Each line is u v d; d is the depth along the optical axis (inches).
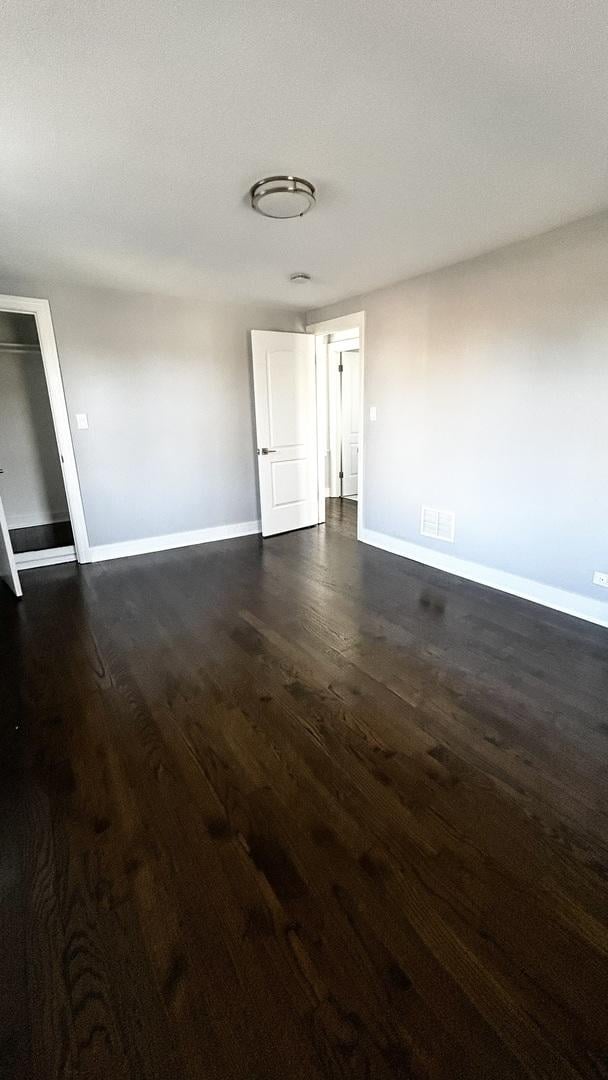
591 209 96.9
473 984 44.5
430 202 91.4
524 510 127.4
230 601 133.6
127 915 51.3
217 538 194.2
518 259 116.1
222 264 128.3
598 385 106.3
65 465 156.9
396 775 70.2
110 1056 40.3
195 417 178.9
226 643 110.1
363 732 79.5
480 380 131.6
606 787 67.6
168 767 72.6
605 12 46.7
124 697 90.4
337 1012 42.7
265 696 90.0
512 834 60.2
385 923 50.1
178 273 136.3
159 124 64.4
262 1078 38.6
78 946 48.4
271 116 63.3
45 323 145.2
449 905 51.8
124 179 79.8
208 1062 39.7
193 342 173.0
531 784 68.2
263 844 59.4
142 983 45.3
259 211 88.3
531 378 119.2
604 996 43.4
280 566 162.2
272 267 131.8
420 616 122.5
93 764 73.5
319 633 114.2
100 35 48.3
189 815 63.9
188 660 103.1
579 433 111.8
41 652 107.6
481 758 73.2
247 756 74.6
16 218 95.0
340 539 194.7
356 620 120.7
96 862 57.4
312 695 90.0
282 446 196.2
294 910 51.5
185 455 179.8
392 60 53.1
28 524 215.5
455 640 109.7
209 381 179.2
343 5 45.6
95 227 100.6
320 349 202.7
